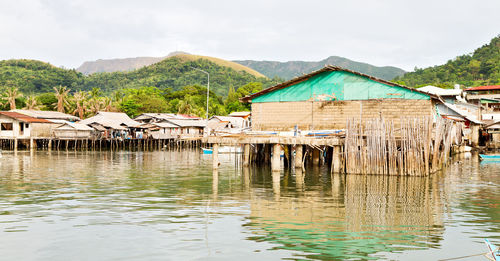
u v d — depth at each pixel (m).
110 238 14.18
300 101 39.34
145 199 21.73
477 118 77.88
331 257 12.41
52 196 22.58
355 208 19.41
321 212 18.45
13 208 19.11
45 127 80.31
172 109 132.38
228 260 12.06
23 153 66.19
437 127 33.34
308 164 41.97
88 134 82.25
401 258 12.41
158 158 56.75
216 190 25.02
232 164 45.75
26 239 14.03
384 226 15.99
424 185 26.53
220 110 132.88
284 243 13.70
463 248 13.38
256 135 36.09
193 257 12.30
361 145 30.73
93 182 28.83
